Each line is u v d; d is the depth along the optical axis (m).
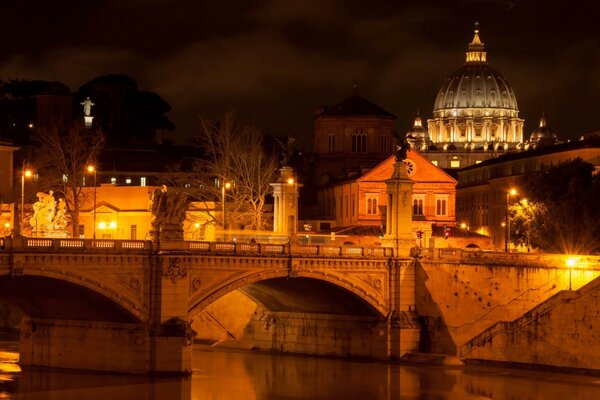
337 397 131.88
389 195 162.25
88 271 131.25
